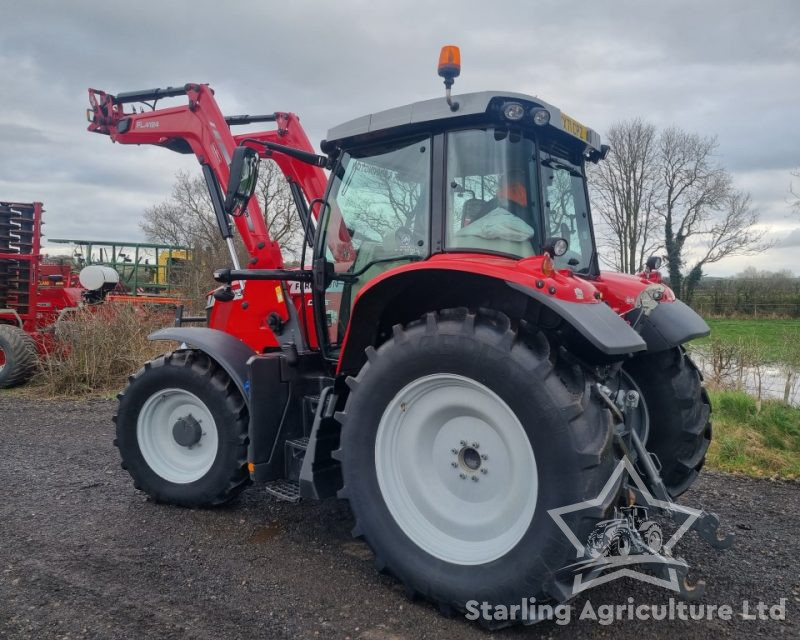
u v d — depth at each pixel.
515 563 2.43
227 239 4.26
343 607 2.71
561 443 2.35
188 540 3.39
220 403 3.69
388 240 3.32
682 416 3.45
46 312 9.97
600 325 2.47
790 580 3.03
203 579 2.94
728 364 7.87
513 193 2.94
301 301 3.80
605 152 3.73
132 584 2.88
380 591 2.85
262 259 4.07
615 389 3.21
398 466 2.84
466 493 2.73
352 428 2.86
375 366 2.82
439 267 2.66
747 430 5.69
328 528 3.59
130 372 8.57
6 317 9.32
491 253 2.90
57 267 11.05
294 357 3.63
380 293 2.94
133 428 3.97
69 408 7.24
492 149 2.97
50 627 2.50
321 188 4.53
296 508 3.90
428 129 3.15
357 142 3.42
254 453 3.44
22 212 9.52
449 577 2.58
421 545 2.71
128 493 4.16
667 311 3.46
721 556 3.29
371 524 2.81
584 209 3.74
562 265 3.37
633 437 2.78
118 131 4.71
